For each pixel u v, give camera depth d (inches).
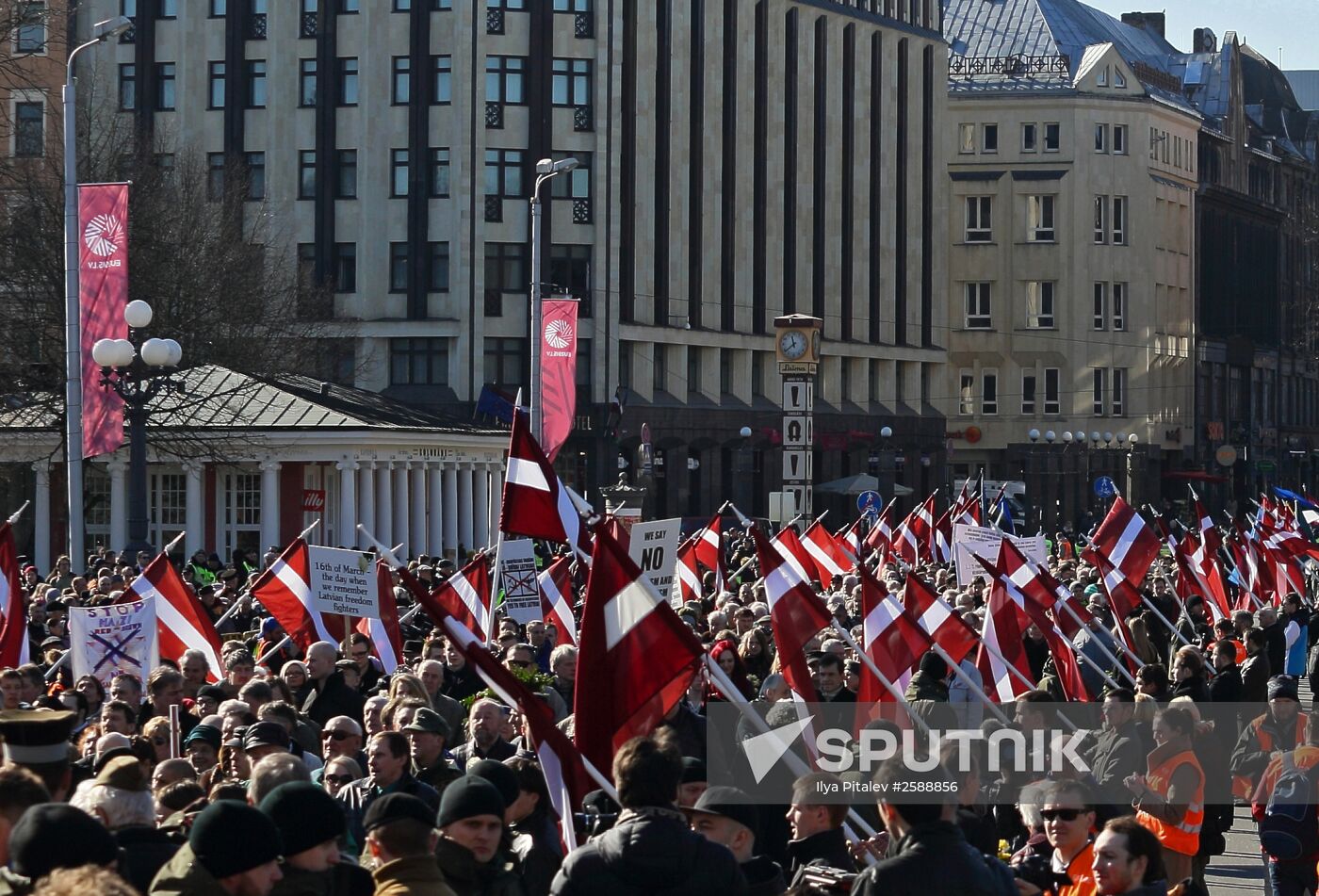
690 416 3750.0
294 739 569.9
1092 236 4822.8
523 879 447.8
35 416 2406.5
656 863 372.8
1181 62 5639.8
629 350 3631.9
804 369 2375.7
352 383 3444.9
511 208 3503.9
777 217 4018.2
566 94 3535.9
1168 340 5054.1
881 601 731.4
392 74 3496.6
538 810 487.2
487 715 568.7
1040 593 965.8
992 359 4835.1
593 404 3526.1
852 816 486.3
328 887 353.1
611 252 3560.5
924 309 4475.9
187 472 2433.6
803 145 4084.6
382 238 3496.6
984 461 4830.2
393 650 909.2
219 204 2802.7
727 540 2071.9
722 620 878.4
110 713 571.8
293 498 2532.0
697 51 3786.9
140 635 783.7
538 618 976.3
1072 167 4803.2
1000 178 4827.8
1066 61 4872.0
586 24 3535.9
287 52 3523.6
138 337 1632.6
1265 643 972.6
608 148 3553.2
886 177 4330.7
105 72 3538.4
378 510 2541.8
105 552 1651.1
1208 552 1384.1
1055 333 4805.6
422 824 367.2
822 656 716.7
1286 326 5930.1
